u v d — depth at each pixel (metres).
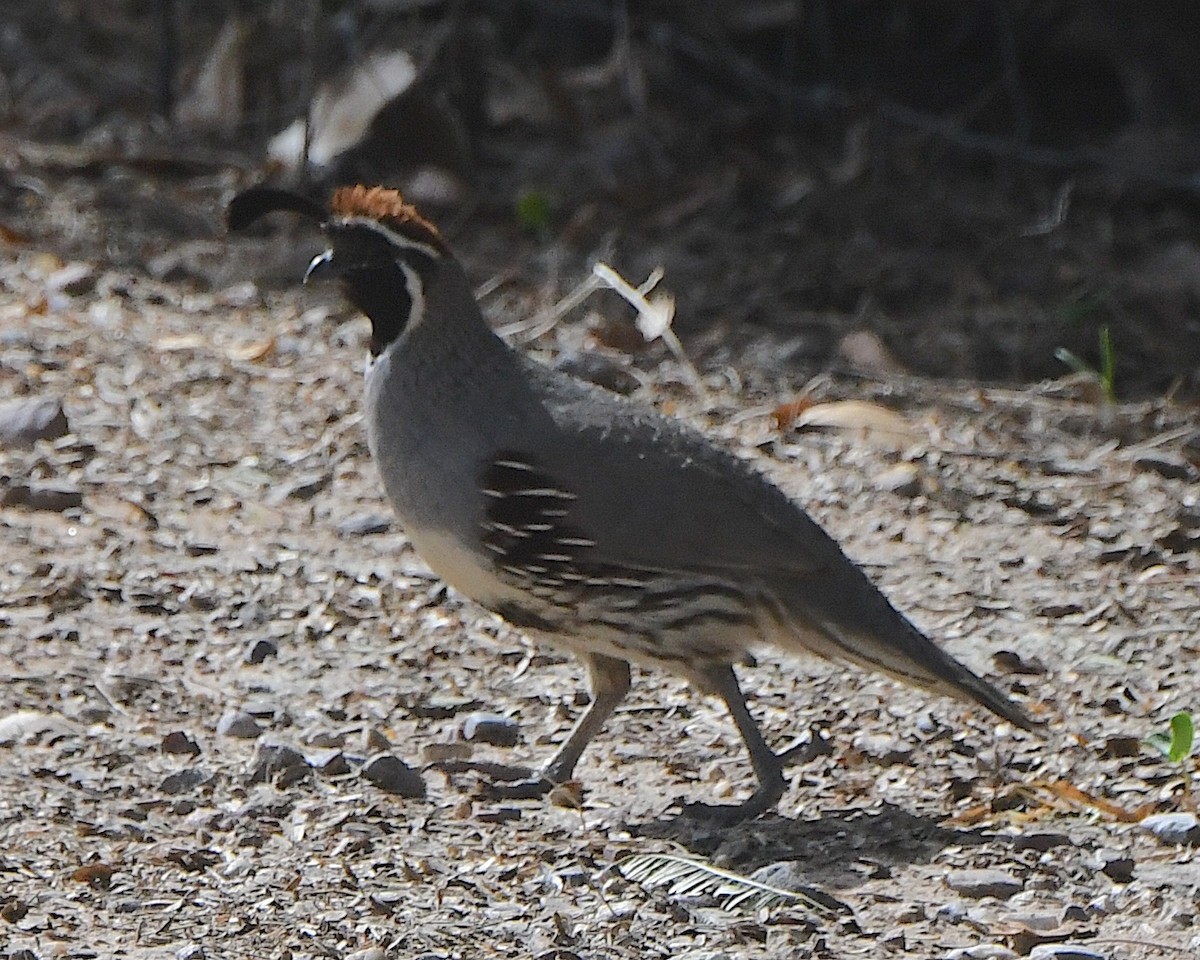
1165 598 10.85
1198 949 7.35
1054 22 18.86
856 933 7.46
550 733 9.34
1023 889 7.88
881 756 9.10
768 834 8.34
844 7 19.58
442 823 8.38
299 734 9.15
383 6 18.23
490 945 7.28
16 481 11.38
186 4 20.20
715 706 9.67
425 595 10.59
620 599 8.48
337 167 16.53
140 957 7.09
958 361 14.38
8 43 19.09
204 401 12.66
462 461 8.51
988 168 18.22
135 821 8.24
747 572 8.48
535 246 15.95
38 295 13.99
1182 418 13.38
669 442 8.63
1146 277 15.79
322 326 13.95
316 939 7.27
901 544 11.41
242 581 10.59
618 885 7.82
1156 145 17.84
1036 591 10.90
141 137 17.38
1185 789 8.79
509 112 18.16
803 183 17.11
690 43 18.95
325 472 11.89
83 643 9.85
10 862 7.78
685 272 15.55
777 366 13.96
